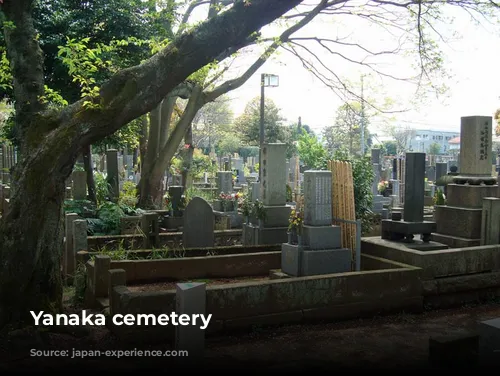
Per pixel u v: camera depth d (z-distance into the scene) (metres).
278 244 10.51
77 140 6.09
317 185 8.36
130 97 6.24
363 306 7.25
